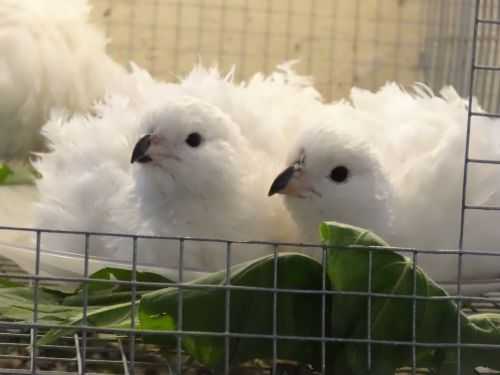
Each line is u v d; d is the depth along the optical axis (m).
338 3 0.81
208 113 0.54
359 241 0.45
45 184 0.57
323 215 0.53
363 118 0.57
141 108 0.57
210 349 0.45
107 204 0.55
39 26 0.68
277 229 0.54
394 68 0.81
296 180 0.53
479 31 0.63
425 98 0.59
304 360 0.45
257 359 0.46
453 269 0.54
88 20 0.74
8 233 0.58
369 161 0.53
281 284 0.45
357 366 0.45
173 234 0.53
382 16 0.81
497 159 0.55
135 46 0.80
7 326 0.43
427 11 0.78
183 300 0.45
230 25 0.81
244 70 0.81
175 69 0.80
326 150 0.53
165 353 0.47
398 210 0.54
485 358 0.45
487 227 0.54
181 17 0.80
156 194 0.53
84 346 0.43
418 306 0.45
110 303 0.48
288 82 0.67
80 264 0.51
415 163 0.55
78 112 0.67
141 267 0.50
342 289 0.45
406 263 0.45
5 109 0.67
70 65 0.68
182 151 0.53
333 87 0.82
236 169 0.53
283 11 0.81
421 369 0.46
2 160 0.69
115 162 0.56
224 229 0.53
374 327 0.45
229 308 0.44
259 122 0.56
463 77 0.67
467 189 0.54
